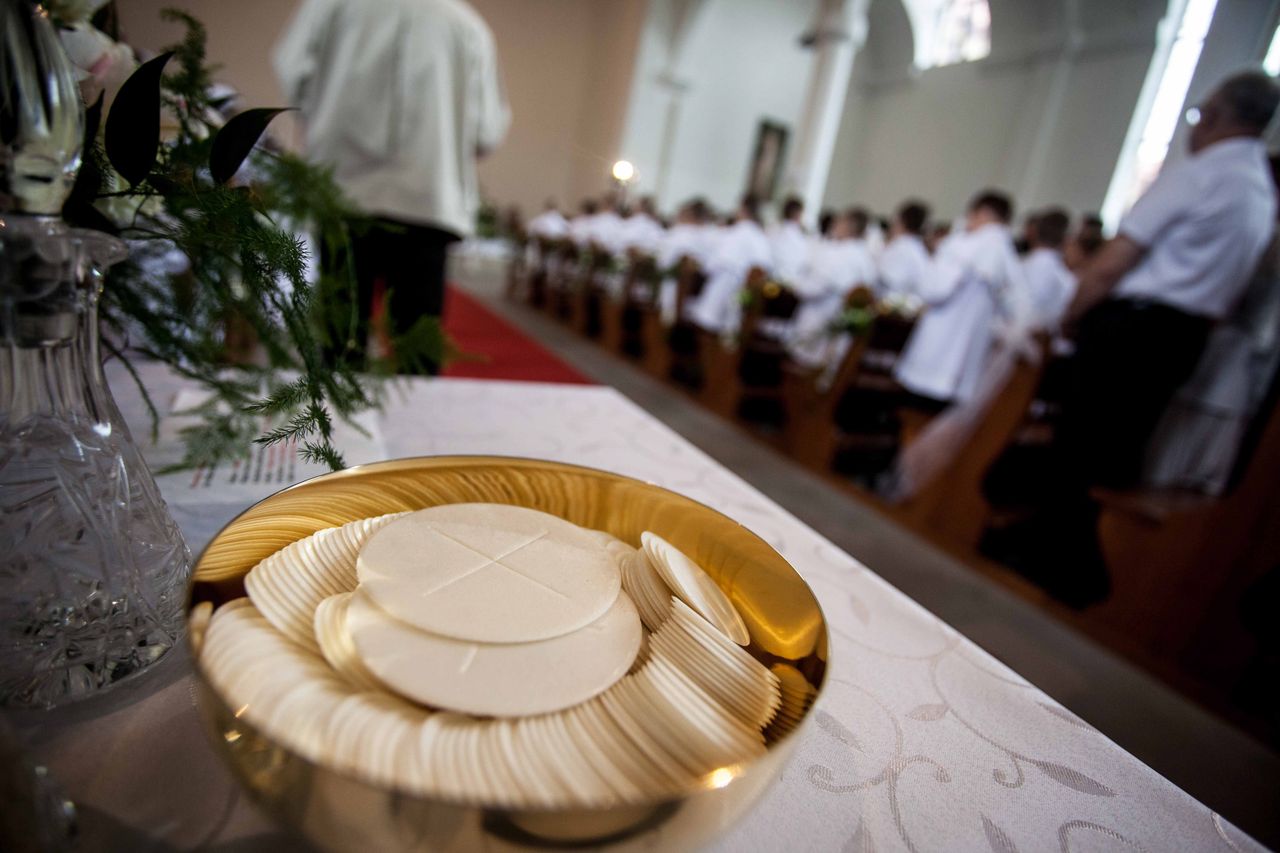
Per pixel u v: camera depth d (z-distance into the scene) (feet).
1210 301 7.70
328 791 0.74
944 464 10.69
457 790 0.74
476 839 0.73
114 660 1.24
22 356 1.13
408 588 1.10
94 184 1.31
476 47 7.93
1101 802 1.35
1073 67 29.91
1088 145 29.12
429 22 7.44
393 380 2.53
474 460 1.64
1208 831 1.31
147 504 1.36
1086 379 8.45
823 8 27.02
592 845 0.76
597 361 18.24
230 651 0.90
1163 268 7.91
